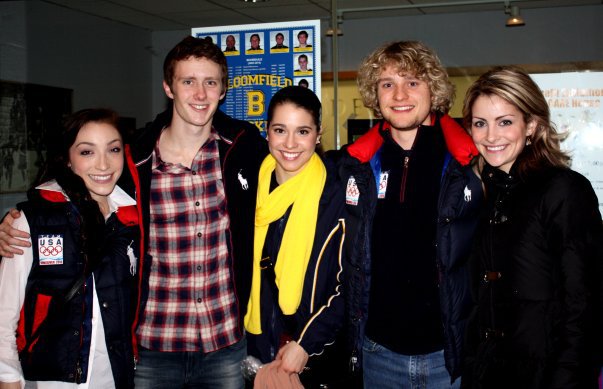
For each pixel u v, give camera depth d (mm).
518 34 6156
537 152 1756
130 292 1968
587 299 1579
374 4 5605
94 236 1812
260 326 2129
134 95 7191
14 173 5676
